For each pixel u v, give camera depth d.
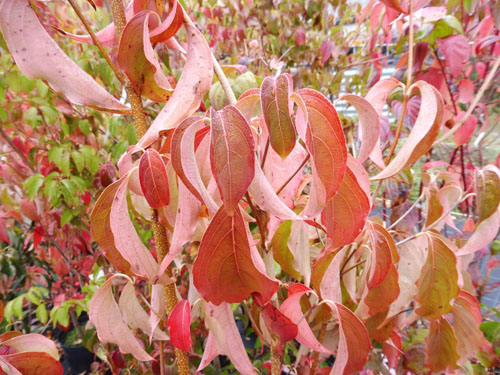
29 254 1.13
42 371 0.35
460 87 0.58
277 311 0.25
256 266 0.22
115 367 0.78
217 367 0.88
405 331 0.63
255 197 0.21
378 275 0.31
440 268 0.36
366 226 0.33
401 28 0.64
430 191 0.48
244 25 1.23
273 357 0.31
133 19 0.23
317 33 1.21
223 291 0.23
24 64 0.23
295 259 0.33
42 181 0.79
